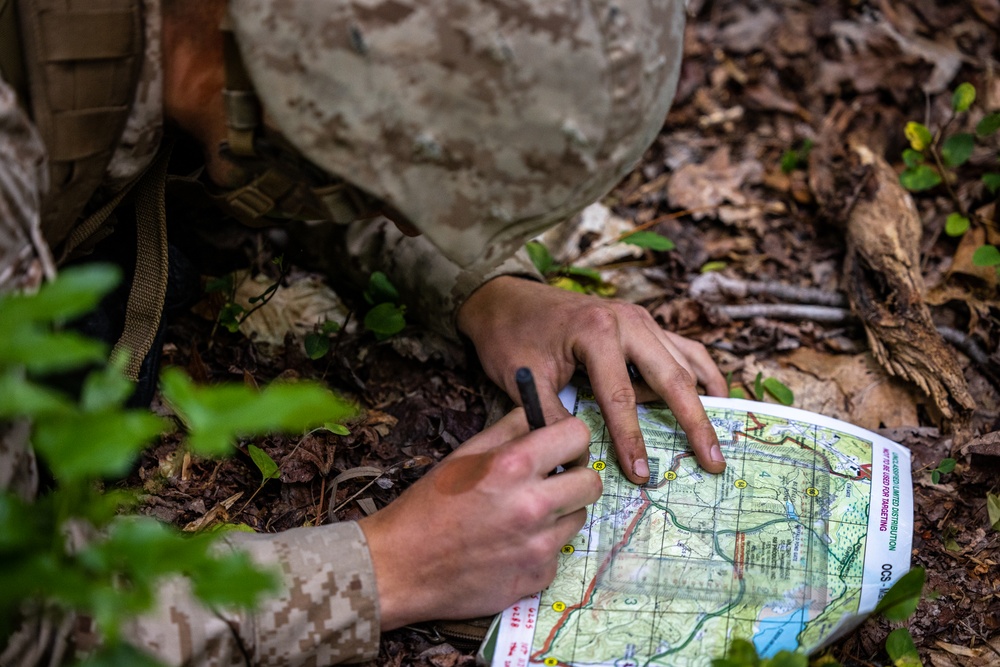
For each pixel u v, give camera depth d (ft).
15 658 3.47
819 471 5.12
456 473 4.37
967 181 7.30
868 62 8.13
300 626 4.12
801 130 8.05
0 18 3.76
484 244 4.10
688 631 4.39
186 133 4.40
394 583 4.27
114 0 3.90
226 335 6.04
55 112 3.95
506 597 4.38
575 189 4.03
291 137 3.88
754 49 8.57
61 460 2.60
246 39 3.79
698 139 8.14
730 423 5.38
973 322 6.40
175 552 2.79
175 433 5.40
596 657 4.29
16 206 3.44
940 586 4.98
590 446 5.19
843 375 6.27
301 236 6.46
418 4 3.66
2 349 2.60
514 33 3.66
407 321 6.20
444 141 3.82
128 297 5.15
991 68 8.02
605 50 3.77
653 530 4.81
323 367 5.96
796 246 7.23
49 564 2.76
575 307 5.34
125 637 3.74
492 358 5.46
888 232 6.61
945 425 5.89
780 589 4.56
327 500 5.26
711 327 6.61
